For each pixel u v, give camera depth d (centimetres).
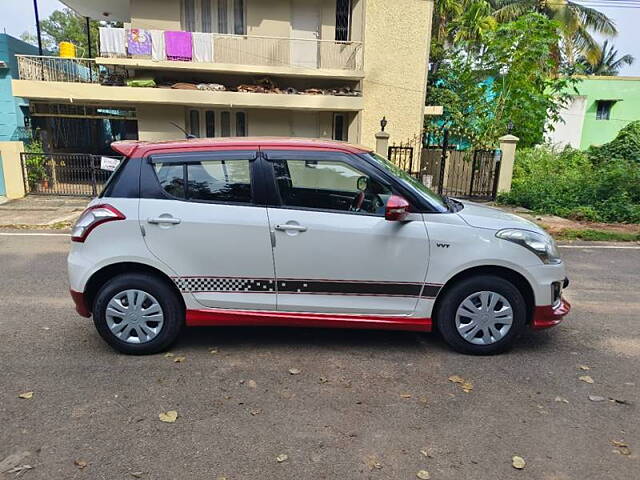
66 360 397
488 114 1797
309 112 1775
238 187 397
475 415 324
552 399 345
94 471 267
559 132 2548
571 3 2323
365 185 405
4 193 1324
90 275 394
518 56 1641
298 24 1705
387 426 311
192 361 397
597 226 1046
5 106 1592
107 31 1541
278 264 393
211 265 394
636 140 1805
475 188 1466
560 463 277
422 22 1730
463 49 2061
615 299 579
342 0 1697
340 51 1681
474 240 391
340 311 401
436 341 439
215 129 1741
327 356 409
